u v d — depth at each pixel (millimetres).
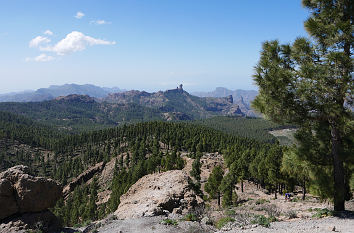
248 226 14164
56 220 18344
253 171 65188
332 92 13461
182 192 27688
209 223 17859
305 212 18547
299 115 15062
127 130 175750
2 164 168375
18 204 16750
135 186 37719
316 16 16578
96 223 20391
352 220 13094
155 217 20297
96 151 156750
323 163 16031
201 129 173000
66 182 133000
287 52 15570
